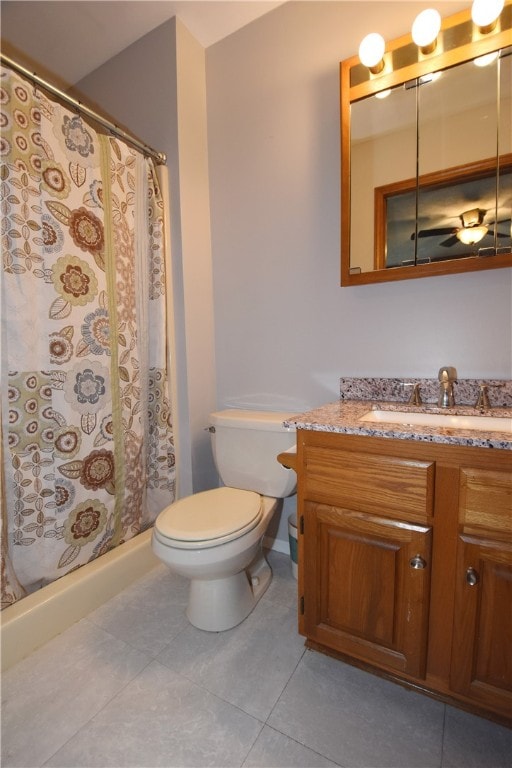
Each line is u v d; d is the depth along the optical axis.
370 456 0.96
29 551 1.24
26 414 1.20
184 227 1.64
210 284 1.80
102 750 0.90
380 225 1.34
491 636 0.87
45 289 1.22
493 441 0.80
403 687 1.05
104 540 1.47
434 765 0.86
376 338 1.43
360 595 1.03
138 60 1.68
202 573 1.17
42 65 1.81
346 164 1.36
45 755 0.89
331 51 1.43
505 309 1.21
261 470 1.47
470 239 1.21
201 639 1.24
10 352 1.15
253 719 0.97
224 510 1.31
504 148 1.15
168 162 1.63
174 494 1.72
